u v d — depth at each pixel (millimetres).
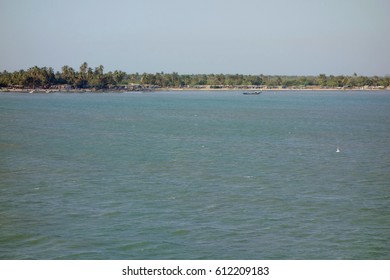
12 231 51500
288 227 53250
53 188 68562
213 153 99625
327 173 80375
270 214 57500
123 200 62562
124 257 45375
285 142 118375
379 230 52719
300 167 85250
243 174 78500
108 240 49125
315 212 58531
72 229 52156
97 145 109938
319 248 47719
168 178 75000
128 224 53625
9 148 103938
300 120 181875
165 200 62656
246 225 53625
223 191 67375
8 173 78062
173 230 51844
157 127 151750
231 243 48625
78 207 59625
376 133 139500
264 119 185500
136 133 134375
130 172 79188
